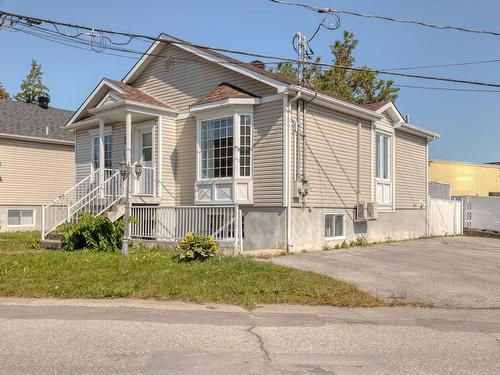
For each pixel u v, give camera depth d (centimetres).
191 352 568
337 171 1581
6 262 1085
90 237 1323
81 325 680
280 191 1379
